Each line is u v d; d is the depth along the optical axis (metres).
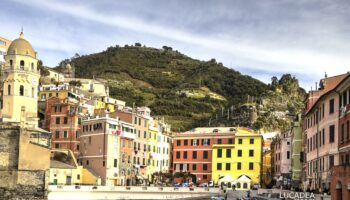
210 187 115.56
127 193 105.50
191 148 149.88
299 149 113.50
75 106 134.62
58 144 132.75
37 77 127.94
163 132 157.75
